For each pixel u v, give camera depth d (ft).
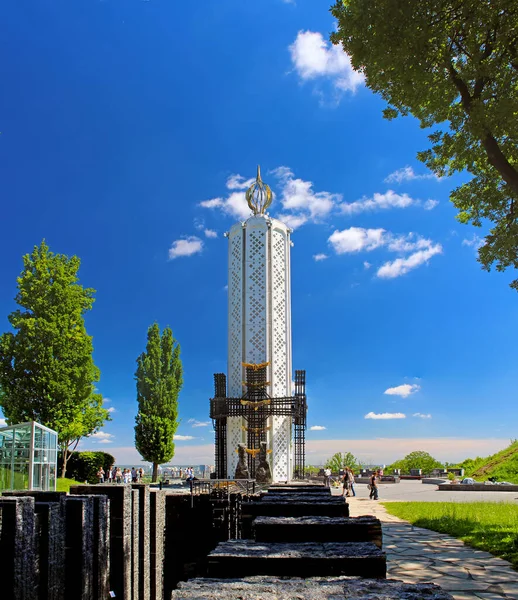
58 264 138.82
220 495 58.39
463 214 59.21
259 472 95.40
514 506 71.15
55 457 74.43
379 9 41.78
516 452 143.54
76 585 27.30
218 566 10.91
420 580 30.40
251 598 8.18
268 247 118.93
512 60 42.06
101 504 30.55
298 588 8.71
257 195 125.90
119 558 35.12
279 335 117.80
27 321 130.41
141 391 175.11
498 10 40.73
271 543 12.39
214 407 111.14
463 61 47.75
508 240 48.80
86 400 138.00
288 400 110.42
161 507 47.37
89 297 143.13
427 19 42.09
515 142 48.55
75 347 135.13
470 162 51.75
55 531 26.16
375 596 8.27
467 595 26.96
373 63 45.83
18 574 22.13
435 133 50.01
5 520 22.12
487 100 43.55
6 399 130.11
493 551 39.60
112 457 146.30
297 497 20.84
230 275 122.93
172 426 172.86
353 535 13.74
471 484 117.39
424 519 60.34
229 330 121.08
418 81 44.45
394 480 155.63
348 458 180.34
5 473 65.46
